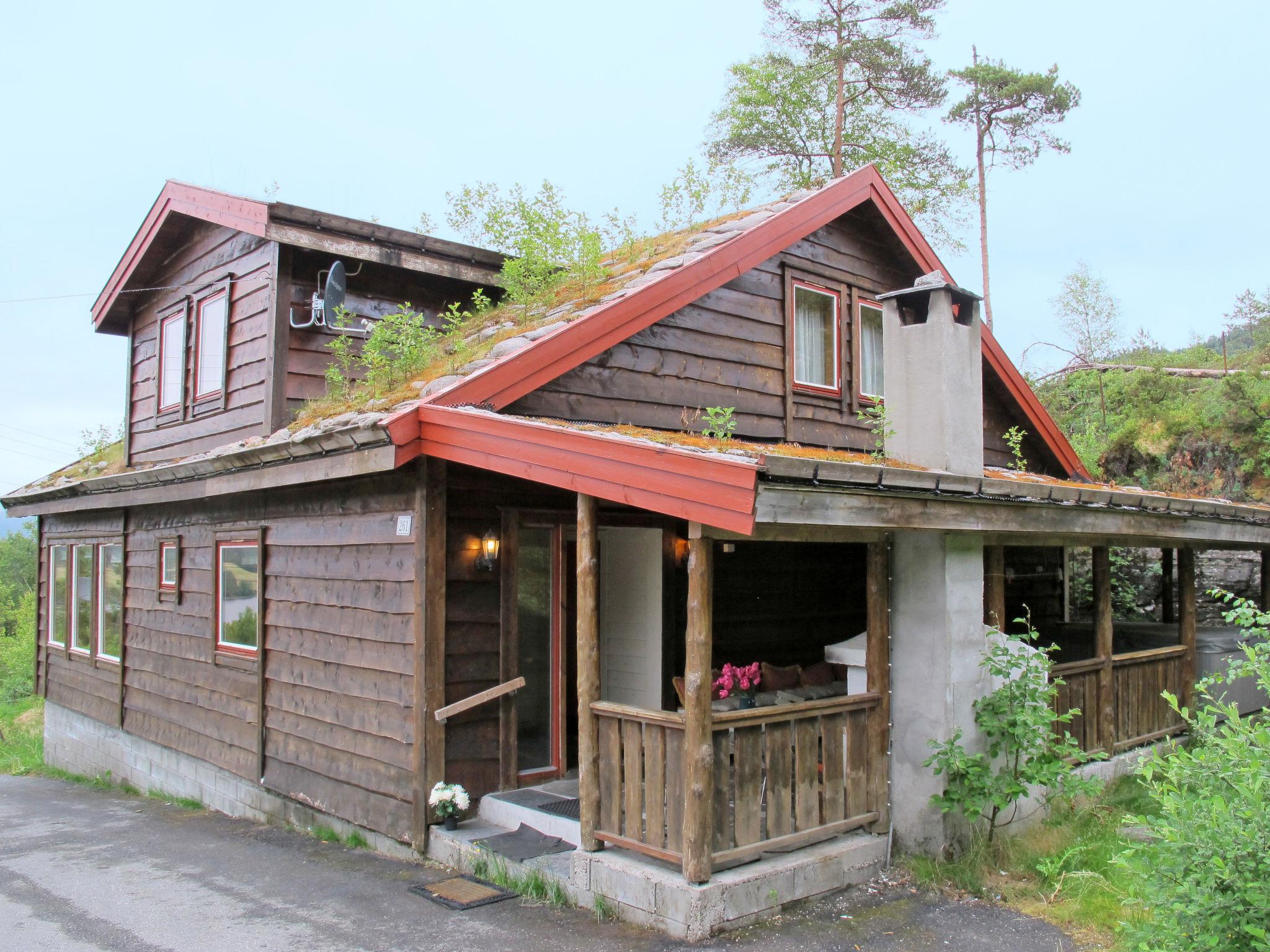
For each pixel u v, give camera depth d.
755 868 5.07
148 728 10.67
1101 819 6.54
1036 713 5.85
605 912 5.09
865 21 21.58
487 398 6.43
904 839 5.86
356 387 8.20
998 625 7.12
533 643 7.10
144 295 11.45
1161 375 17.34
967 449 6.84
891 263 10.25
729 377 8.39
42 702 22.02
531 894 5.48
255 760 8.38
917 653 5.89
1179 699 8.77
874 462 6.53
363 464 6.32
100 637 12.27
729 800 5.43
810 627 9.57
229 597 9.14
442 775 6.37
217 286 9.58
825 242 9.50
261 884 6.20
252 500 8.70
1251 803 3.17
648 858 5.17
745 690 7.32
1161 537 8.06
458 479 6.52
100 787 11.62
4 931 5.42
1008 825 6.17
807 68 21.75
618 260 9.57
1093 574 7.77
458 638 6.51
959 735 5.66
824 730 5.60
